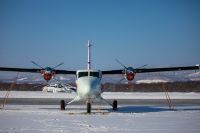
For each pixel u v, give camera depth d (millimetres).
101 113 21281
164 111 23094
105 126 15125
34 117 18641
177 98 42000
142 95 50406
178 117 18953
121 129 14234
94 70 22750
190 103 32469
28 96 44875
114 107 24109
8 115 19625
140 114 20719
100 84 22062
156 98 41688
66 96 45844
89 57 25688
